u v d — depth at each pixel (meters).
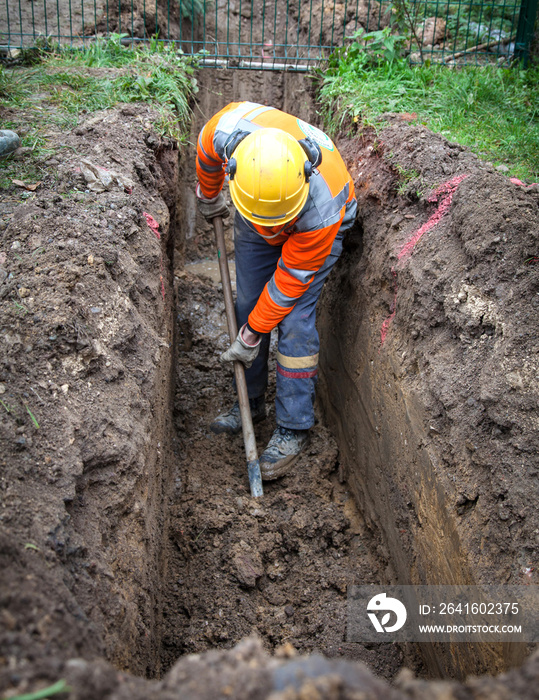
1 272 2.30
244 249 3.24
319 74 4.52
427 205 2.84
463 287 2.37
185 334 4.48
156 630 2.46
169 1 5.06
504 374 2.08
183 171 4.67
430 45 5.17
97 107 3.54
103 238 2.53
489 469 2.01
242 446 3.71
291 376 3.24
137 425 2.21
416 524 2.50
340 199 2.81
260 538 3.09
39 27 4.88
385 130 3.37
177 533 3.08
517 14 5.35
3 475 1.69
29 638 1.23
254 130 2.75
